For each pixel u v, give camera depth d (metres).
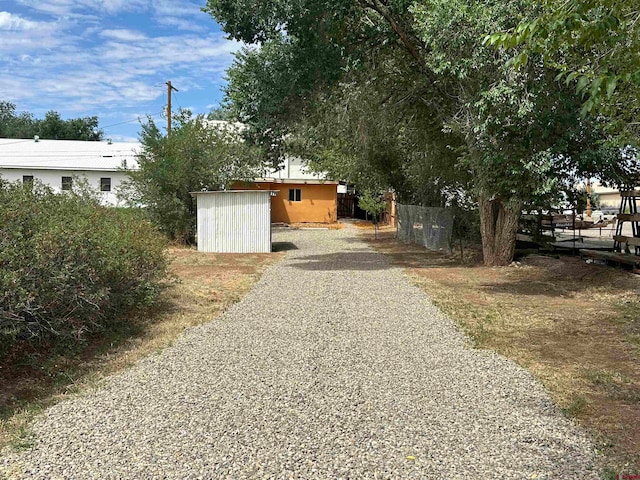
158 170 18.95
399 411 4.33
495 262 14.21
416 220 20.95
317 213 33.78
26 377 5.27
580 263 13.14
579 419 4.14
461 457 3.53
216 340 6.68
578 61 4.50
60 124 57.34
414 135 16.34
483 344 6.43
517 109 10.05
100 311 6.77
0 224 5.04
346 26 13.62
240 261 15.56
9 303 4.84
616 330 7.13
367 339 6.71
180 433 3.90
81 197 9.19
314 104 14.07
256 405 4.46
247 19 12.93
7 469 3.37
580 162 10.40
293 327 7.38
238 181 22.17
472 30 10.06
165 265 8.91
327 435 3.87
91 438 3.82
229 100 19.05
